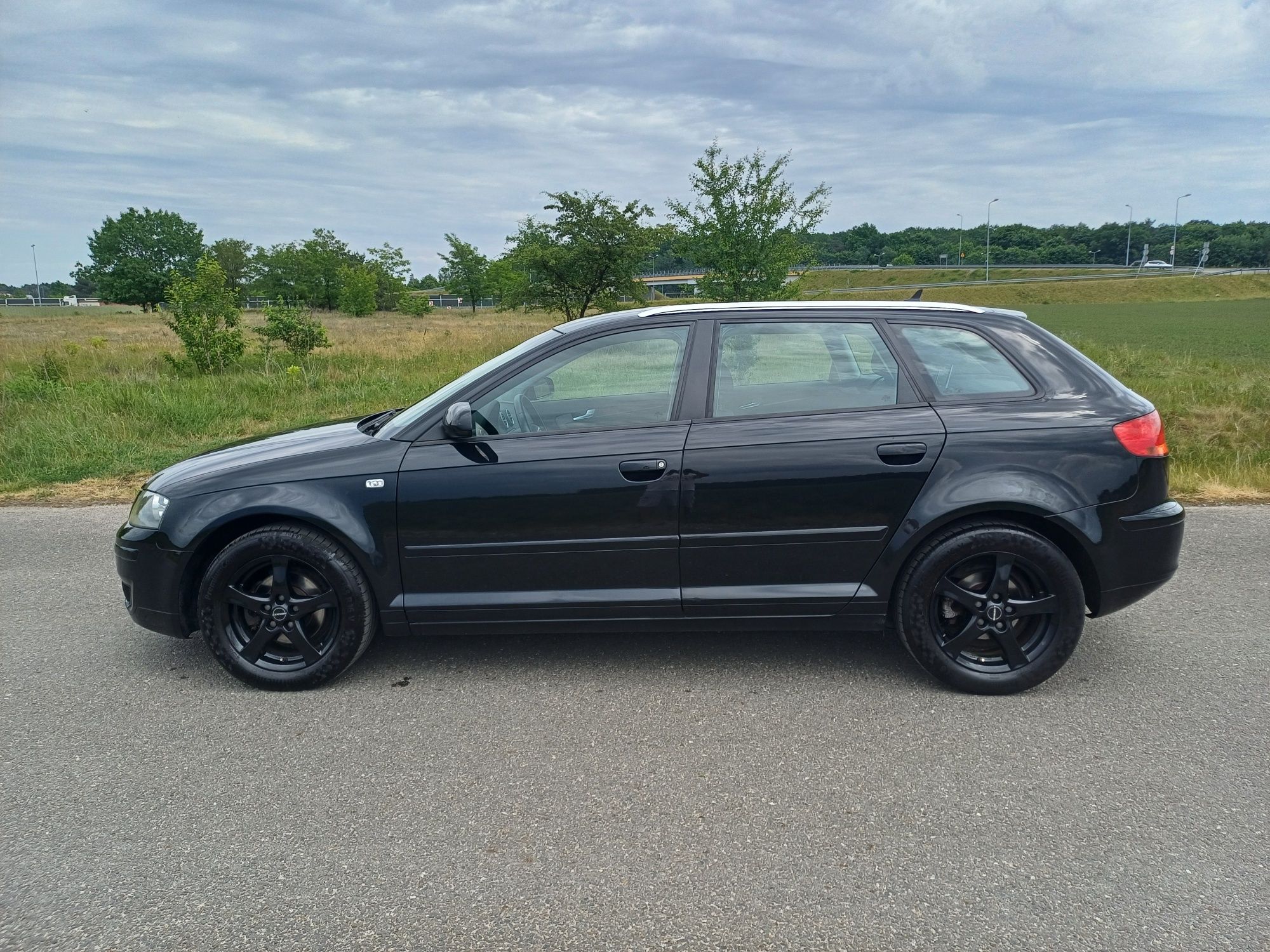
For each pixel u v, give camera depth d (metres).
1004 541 3.58
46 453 9.12
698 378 3.77
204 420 10.67
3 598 5.17
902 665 4.06
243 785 3.09
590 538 3.70
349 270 66.12
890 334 3.80
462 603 3.78
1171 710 3.57
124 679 4.02
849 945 2.25
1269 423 10.13
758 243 16.97
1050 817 2.82
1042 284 121.31
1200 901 2.40
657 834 2.77
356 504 3.72
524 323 44.75
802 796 2.97
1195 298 107.56
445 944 2.28
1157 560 3.69
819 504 3.64
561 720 3.56
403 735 3.45
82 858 2.67
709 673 3.99
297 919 2.38
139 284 91.31
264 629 3.82
